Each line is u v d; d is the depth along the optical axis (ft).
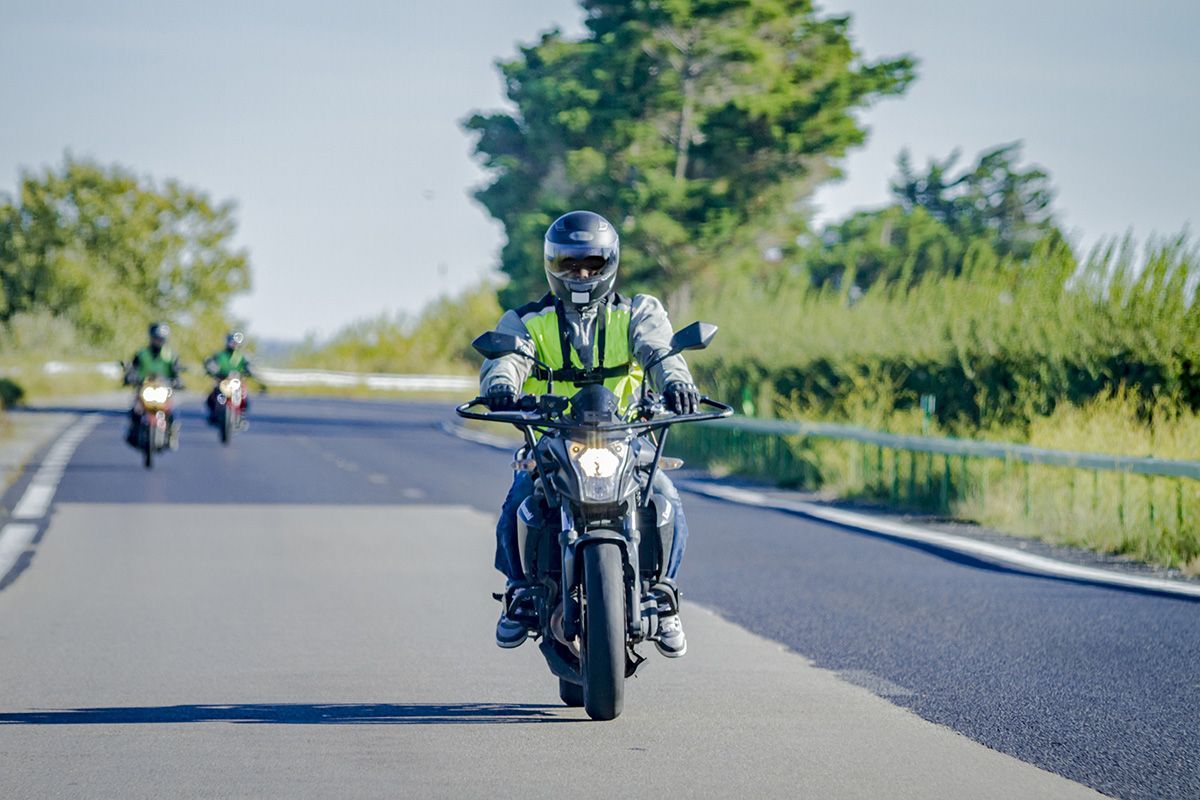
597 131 455.22
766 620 105.91
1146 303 195.11
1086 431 181.16
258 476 231.50
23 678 84.58
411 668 87.97
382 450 302.04
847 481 208.23
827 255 568.41
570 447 68.69
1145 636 99.71
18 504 186.19
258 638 97.76
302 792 60.64
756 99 447.42
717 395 284.20
